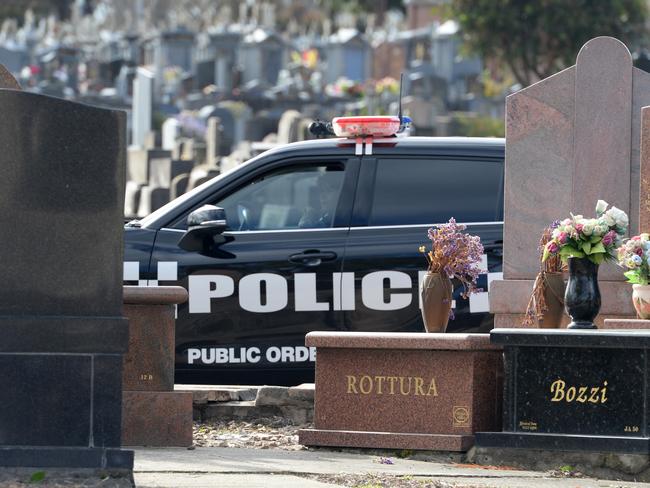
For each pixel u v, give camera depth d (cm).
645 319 1079
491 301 1164
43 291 799
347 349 1000
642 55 4569
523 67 5447
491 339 952
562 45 5362
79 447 801
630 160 1177
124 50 6650
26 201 796
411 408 986
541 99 1183
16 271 796
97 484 793
